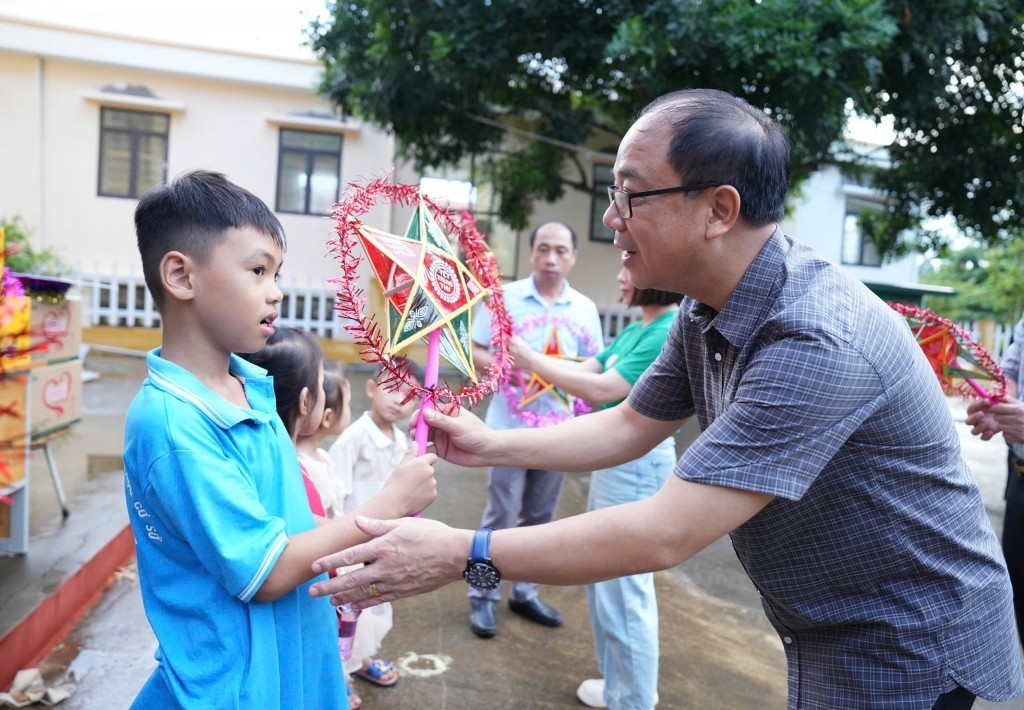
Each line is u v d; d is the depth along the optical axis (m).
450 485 5.18
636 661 2.35
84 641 2.69
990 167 8.10
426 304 1.50
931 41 6.29
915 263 13.64
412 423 1.63
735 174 1.27
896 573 1.34
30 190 10.84
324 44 8.47
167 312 1.34
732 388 1.36
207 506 1.18
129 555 3.46
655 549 1.25
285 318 10.93
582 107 9.23
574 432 1.77
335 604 1.33
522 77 8.02
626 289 2.64
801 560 1.38
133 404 1.29
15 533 3.03
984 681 1.37
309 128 11.34
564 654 3.00
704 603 3.61
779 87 6.36
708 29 5.91
